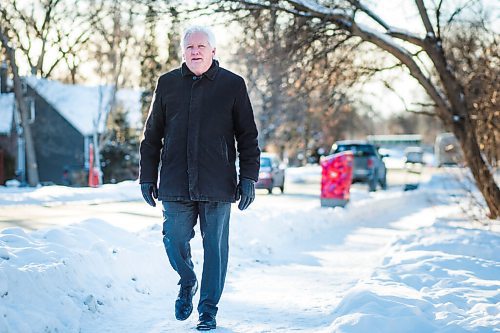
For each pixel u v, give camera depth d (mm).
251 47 15023
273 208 14492
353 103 16312
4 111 50750
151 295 6809
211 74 5504
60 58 39250
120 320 5766
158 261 7473
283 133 59375
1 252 5836
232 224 10789
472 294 6355
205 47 5465
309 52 14531
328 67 15078
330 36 14367
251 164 5594
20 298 5215
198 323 5477
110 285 6363
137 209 17312
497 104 14797
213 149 5453
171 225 5543
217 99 5492
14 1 35125
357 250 11297
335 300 6750
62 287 5730
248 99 5598
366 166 31422
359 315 5219
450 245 9328
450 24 14859
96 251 6691
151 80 43438
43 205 18344
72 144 52594
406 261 8203
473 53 15375
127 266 6875
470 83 15312
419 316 5332
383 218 18172
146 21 13680
